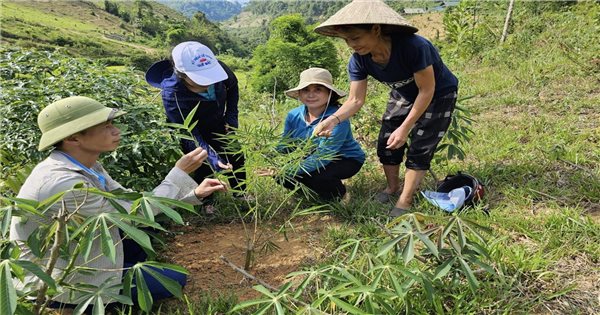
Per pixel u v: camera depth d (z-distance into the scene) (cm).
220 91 319
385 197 353
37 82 306
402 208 315
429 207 314
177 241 304
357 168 346
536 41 872
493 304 214
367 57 298
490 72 768
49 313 215
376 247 255
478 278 231
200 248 295
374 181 390
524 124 473
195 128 318
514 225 287
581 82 597
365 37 270
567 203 313
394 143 288
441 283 220
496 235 280
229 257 283
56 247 155
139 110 309
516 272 235
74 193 187
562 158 378
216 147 343
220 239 307
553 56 736
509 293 219
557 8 1066
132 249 255
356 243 218
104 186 220
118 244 209
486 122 498
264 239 303
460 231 197
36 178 190
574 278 235
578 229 271
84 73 330
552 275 236
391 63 286
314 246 289
